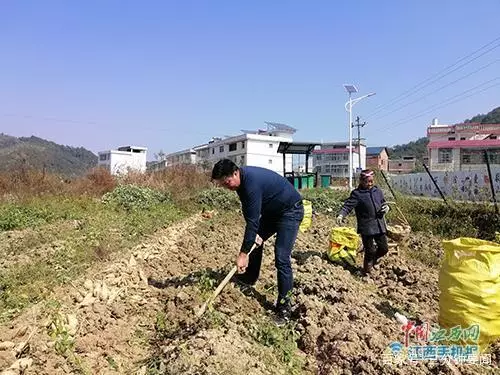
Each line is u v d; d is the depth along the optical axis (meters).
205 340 4.02
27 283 5.19
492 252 4.57
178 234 9.98
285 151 24.36
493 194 12.04
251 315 5.18
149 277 6.38
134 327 4.72
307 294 5.89
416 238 11.30
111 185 16.47
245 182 4.98
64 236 8.25
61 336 3.92
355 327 4.81
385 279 7.44
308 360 4.45
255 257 5.85
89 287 5.13
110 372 3.79
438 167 40.38
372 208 7.28
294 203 5.30
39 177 14.80
